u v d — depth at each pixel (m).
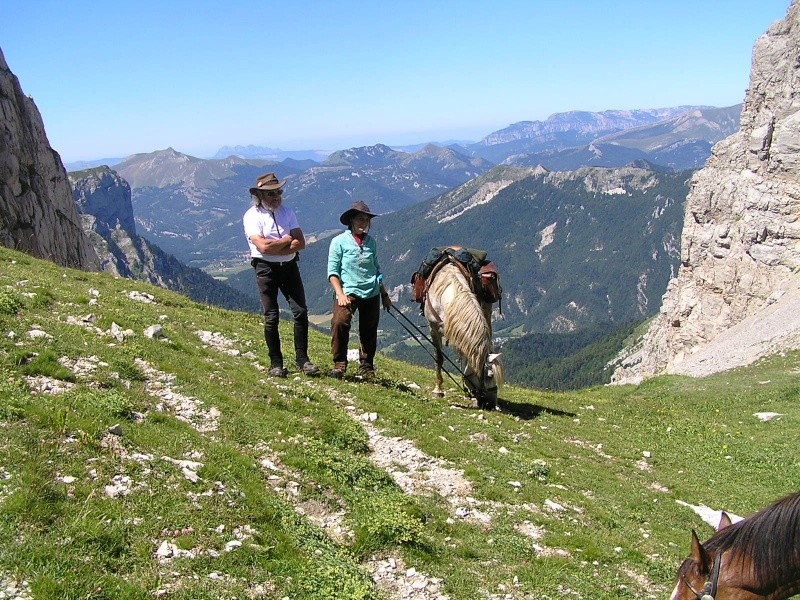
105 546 6.65
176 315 20.30
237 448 10.11
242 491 8.60
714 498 14.89
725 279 75.62
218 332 18.97
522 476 12.71
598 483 13.70
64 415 8.71
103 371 11.28
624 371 119.69
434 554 8.77
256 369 15.27
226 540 7.39
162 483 8.04
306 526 8.38
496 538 9.72
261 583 6.96
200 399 11.55
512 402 20.72
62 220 55.47
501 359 16.42
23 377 9.94
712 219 78.69
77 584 5.91
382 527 8.83
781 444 20.20
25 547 6.15
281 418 11.95
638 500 13.26
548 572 8.95
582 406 23.67
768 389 30.08
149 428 9.57
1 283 16.39
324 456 10.58
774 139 71.06
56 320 13.75
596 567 9.55
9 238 44.25
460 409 16.84
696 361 52.41
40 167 53.44
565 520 11.05
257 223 14.16
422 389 19.11
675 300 96.50
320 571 7.42
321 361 18.33
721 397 30.39
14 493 6.78
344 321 15.80
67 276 24.38
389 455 12.27
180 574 6.61
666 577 9.73
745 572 4.74
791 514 4.68
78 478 7.59
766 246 70.38
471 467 12.15
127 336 14.02
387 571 8.21
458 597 7.86
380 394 15.56
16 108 51.84
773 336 44.78
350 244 15.73
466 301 15.74
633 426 21.06
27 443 7.88
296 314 15.46
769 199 70.12
